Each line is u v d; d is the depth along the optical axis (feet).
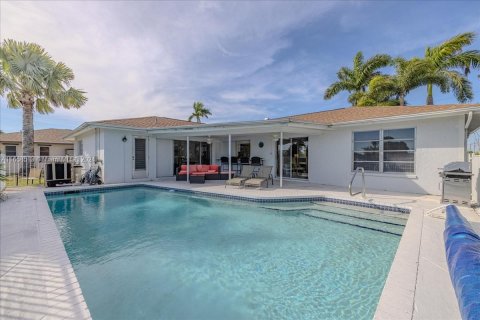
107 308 10.66
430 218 19.43
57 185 40.11
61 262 11.94
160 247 17.54
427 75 62.59
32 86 44.93
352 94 83.97
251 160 52.90
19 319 8.00
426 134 31.55
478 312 5.49
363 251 16.72
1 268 11.30
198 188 37.63
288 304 11.04
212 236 19.79
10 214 20.97
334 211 26.91
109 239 19.04
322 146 42.55
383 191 33.91
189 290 12.14
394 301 8.66
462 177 23.35
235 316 10.25
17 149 77.05
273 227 22.17
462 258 7.79
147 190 41.24
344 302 11.13
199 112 124.16
